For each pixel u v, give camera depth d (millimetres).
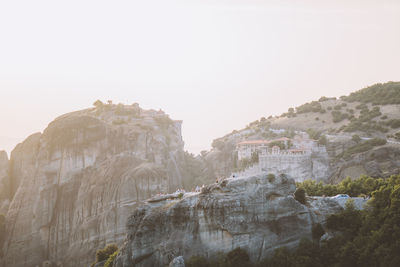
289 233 73312
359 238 69250
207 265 72938
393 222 67812
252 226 73750
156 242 79875
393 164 141250
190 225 77250
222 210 74375
